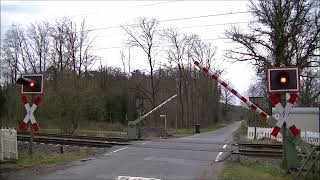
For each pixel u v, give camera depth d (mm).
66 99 39750
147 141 27266
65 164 15539
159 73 60844
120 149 21516
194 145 24422
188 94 68688
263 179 12508
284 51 40906
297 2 40281
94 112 46938
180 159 17516
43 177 12469
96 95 44500
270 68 12758
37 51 66812
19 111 48781
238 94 15570
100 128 46312
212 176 13062
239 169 14719
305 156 13781
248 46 42344
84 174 13203
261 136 36344
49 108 41750
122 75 61250
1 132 16422
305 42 40750
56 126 44719
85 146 23406
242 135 43406
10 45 66750
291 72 12617
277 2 40844
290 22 40750
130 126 31094
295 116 38906
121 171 13969
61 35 61000
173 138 32656
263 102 36781
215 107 85062
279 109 13242
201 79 74062
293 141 13570
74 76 44375
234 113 124750
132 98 55656
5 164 14914
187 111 67938
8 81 62344
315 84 54688
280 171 13914
